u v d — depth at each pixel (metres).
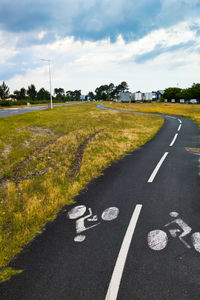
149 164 8.45
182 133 15.95
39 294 2.75
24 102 80.44
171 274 2.96
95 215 4.71
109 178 7.06
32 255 3.52
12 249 3.71
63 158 9.62
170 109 47.22
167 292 2.69
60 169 8.11
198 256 3.29
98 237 3.90
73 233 4.07
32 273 3.12
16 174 7.77
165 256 3.32
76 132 16.16
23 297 2.72
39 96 114.75
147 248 3.53
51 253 3.54
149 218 4.47
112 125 20.64
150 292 2.70
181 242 3.64
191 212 4.64
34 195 5.90
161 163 8.51
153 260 3.25
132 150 11.20
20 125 18.36
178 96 102.56
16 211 5.14
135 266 3.14
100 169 8.09
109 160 9.12
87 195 5.79
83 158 9.40
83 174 7.53
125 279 2.92
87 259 3.35
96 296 2.68
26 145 11.91
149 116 30.95
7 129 15.98
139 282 2.86
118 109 48.38
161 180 6.65
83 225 4.33
